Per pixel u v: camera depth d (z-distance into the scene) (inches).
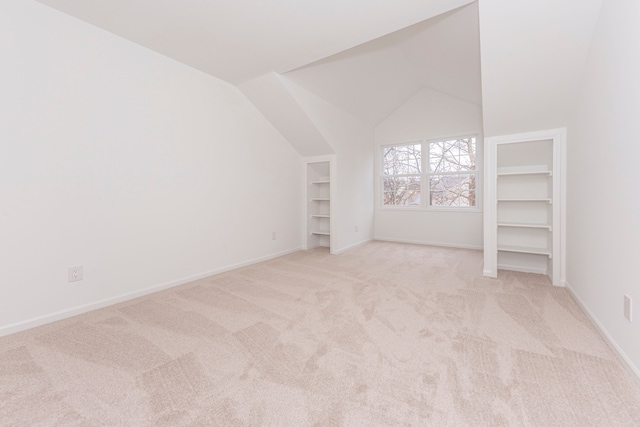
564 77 88.4
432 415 44.5
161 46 100.3
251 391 50.7
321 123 155.0
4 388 51.5
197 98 118.8
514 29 79.5
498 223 124.2
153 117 103.3
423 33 114.6
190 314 84.3
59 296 81.4
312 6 79.2
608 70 65.5
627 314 55.9
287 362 59.6
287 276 124.4
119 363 59.4
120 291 95.1
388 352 63.1
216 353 63.2
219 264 129.7
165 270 108.4
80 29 84.1
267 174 155.9
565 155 106.0
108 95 90.7
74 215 83.9
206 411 45.9
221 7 79.4
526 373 55.0
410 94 200.1
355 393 49.9
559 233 108.1
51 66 78.4
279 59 110.7
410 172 212.8
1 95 70.1
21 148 73.5
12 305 73.2
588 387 50.6
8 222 72.1
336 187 172.2
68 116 82.0
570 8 71.3
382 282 115.1
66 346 66.4
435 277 121.9
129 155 96.6
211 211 125.6
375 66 144.6
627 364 55.3
